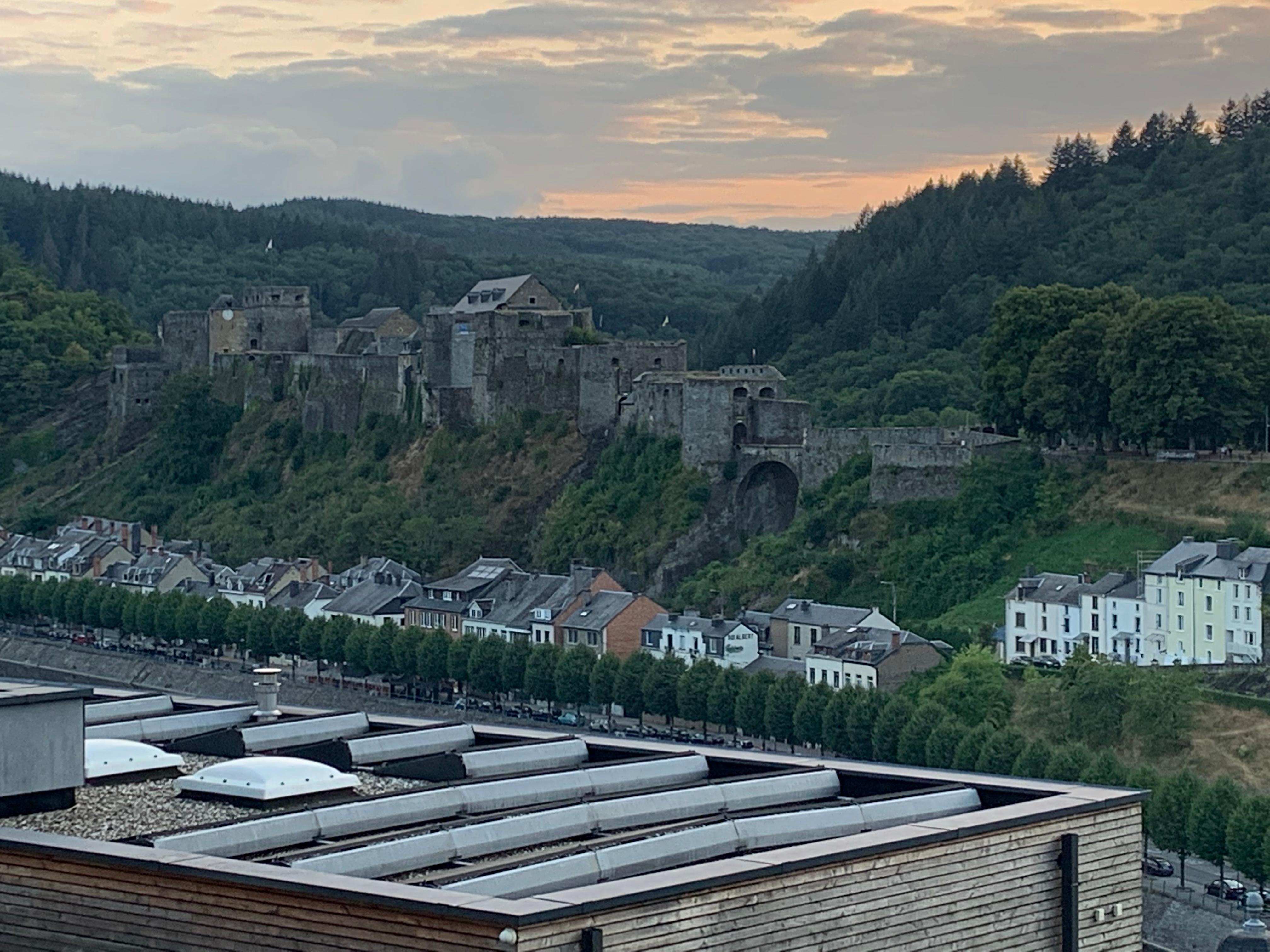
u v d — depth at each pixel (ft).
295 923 231.91
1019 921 274.98
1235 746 654.53
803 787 312.71
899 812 292.40
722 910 236.84
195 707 403.13
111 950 245.45
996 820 271.90
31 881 251.80
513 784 304.50
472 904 221.25
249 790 306.14
